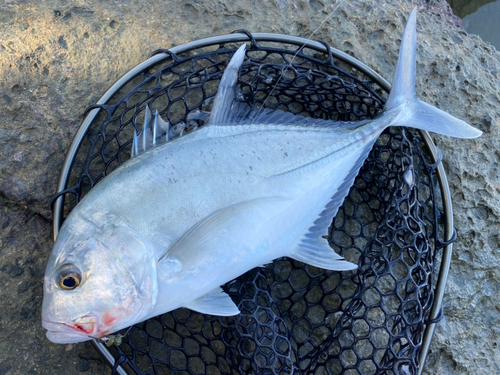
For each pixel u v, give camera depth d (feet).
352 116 2.23
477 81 2.44
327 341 2.06
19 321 2.00
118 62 2.20
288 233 1.81
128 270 1.55
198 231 1.63
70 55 2.16
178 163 1.65
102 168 2.13
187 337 1.99
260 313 2.00
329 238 2.19
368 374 2.09
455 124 1.96
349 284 2.16
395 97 1.94
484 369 2.20
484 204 2.30
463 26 3.14
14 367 1.96
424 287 2.00
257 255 1.74
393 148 2.14
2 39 2.10
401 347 1.94
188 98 2.20
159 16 2.27
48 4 2.17
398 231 1.95
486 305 2.27
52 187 2.09
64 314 1.53
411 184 1.98
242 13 2.33
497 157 2.37
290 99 2.22
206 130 1.70
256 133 1.74
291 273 2.14
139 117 2.16
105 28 2.21
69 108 2.13
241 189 1.70
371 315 2.14
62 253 1.57
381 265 2.05
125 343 2.06
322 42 2.15
